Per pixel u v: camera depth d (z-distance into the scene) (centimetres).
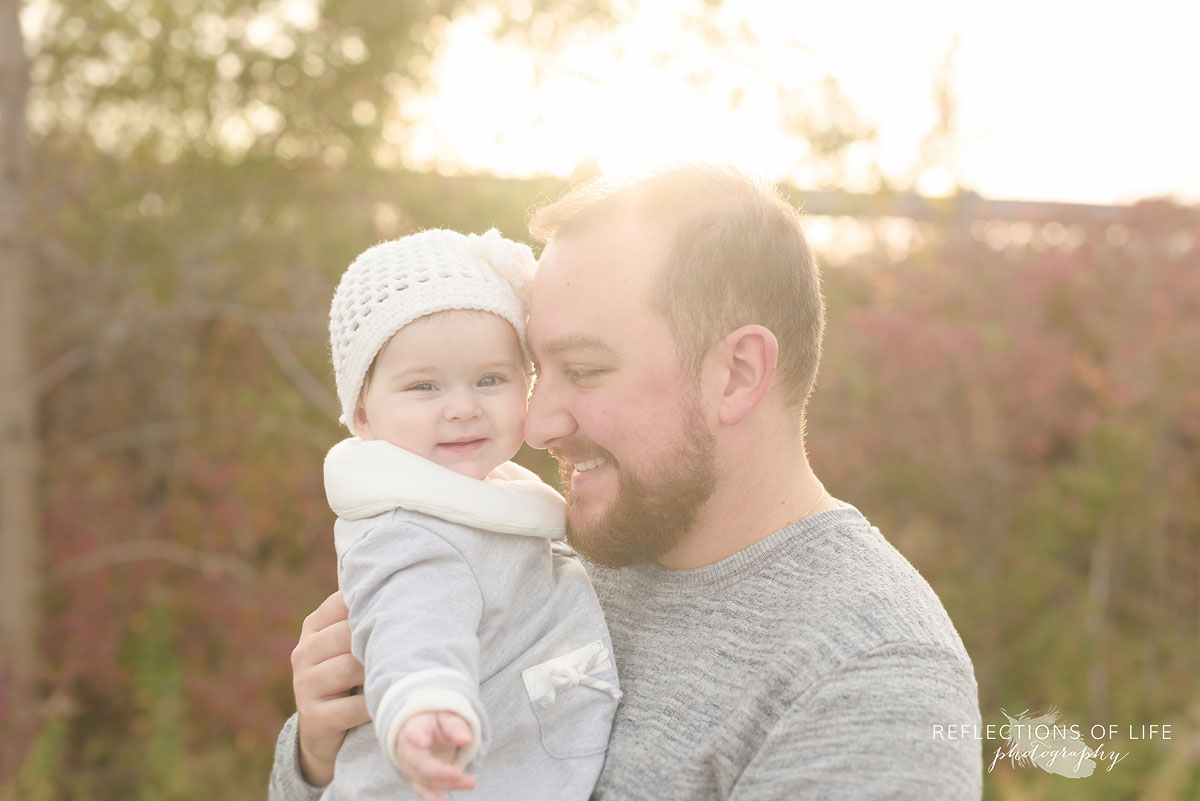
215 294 623
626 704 162
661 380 158
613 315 158
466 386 167
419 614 142
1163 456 625
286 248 616
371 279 169
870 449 623
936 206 633
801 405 173
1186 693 564
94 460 641
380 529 156
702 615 163
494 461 170
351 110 596
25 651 549
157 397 648
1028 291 618
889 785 130
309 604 597
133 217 614
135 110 604
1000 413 618
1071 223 651
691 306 158
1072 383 629
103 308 620
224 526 610
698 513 164
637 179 169
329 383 636
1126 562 637
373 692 133
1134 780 479
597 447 163
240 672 577
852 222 639
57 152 610
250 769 566
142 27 582
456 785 121
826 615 147
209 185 604
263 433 623
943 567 617
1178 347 612
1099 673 573
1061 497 629
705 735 150
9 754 522
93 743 575
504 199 579
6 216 548
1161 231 625
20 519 550
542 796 153
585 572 180
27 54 571
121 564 601
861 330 618
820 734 137
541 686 157
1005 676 592
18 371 553
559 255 165
